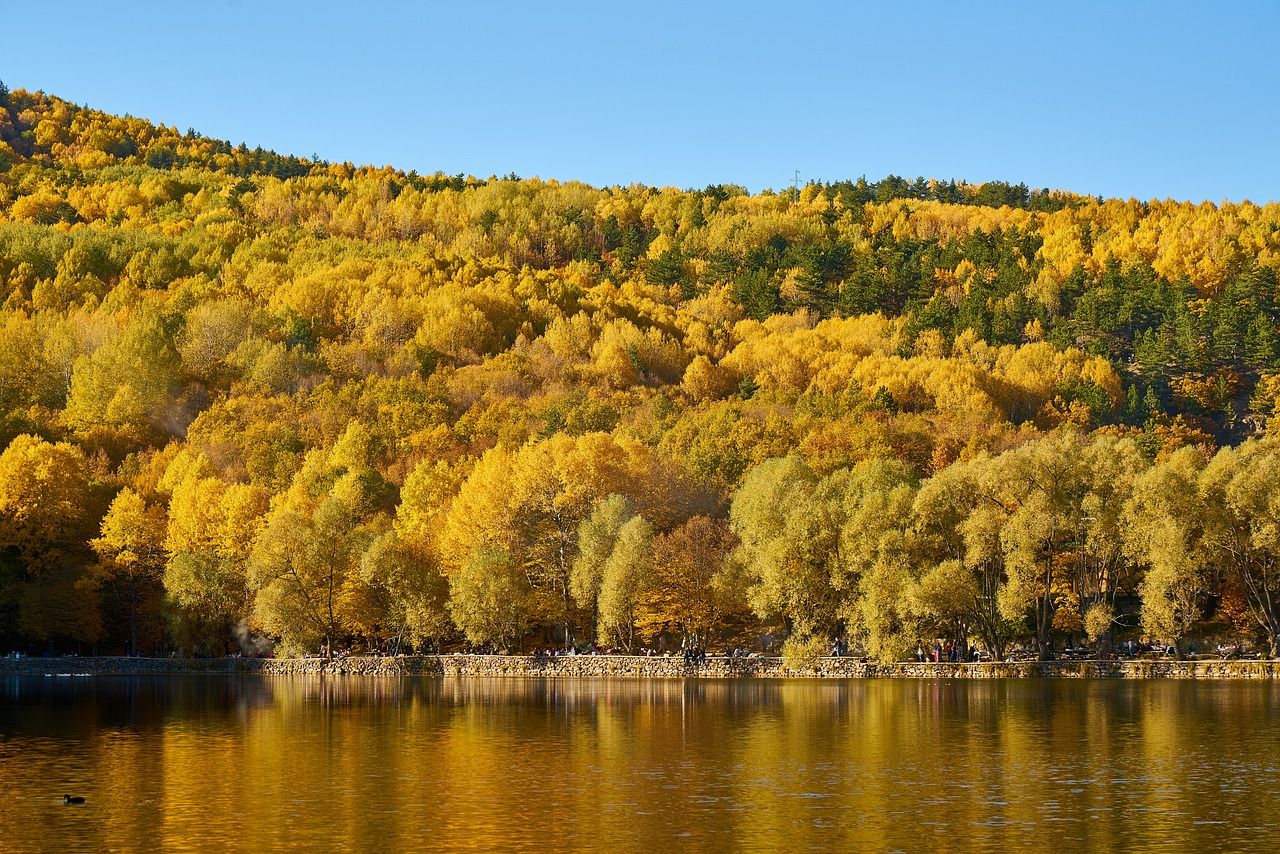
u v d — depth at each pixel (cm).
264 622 13300
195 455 19538
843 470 13138
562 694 10200
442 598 13588
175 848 4500
